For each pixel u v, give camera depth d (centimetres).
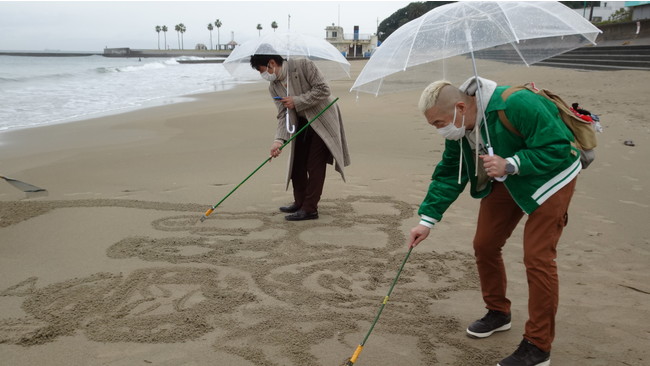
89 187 562
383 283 340
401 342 271
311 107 445
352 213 478
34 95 1670
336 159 448
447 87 231
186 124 1011
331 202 511
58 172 629
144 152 748
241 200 517
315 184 454
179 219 461
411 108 1174
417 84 271
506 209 254
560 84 1485
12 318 293
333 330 282
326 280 344
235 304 310
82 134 910
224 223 452
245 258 379
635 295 315
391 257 380
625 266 358
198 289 330
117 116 1159
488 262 265
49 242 406
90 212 477
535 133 221
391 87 267
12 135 903
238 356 257
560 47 247
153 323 288
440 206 261
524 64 255
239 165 664
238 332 279
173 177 603
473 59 231
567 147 219
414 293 326
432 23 242
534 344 234
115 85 2216
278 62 439
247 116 1109
